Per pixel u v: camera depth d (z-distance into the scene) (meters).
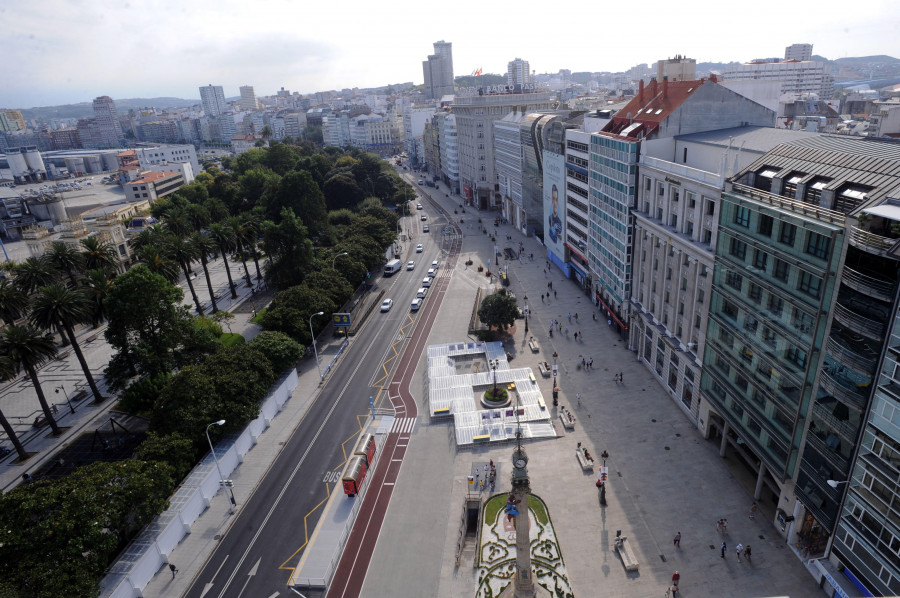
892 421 38.97
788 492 53.00
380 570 56.03
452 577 54.59
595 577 51.97
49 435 83.62
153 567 56.69
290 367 94.31
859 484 42.84
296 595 53.69
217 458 70.56
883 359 39.41
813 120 138.50
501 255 159.62
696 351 72.75
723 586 49.78
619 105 122.81
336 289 114.94
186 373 74.12
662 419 75.69
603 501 60.88
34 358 78.00
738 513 58.19
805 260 47.22
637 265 91.25
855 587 44.69
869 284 39.47
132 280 84.19
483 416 79.62
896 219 37.84
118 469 57.41
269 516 64.38
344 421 82.81
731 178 60.06
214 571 57.12
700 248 67.94
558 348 98.94
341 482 68.88
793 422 50.47
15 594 44.94
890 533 39.94
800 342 48.62
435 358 98.56
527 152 161.00
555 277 136.50
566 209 128.62
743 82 85.31
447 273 148.75
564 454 70.12
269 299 134.62
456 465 70.88
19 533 49.22
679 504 60.06
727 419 63.19
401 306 128.38
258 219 146.12
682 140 83.12
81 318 85.44
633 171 88.25
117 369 86.62
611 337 102.00
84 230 137.88
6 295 80.31
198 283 152.25
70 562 48.91
